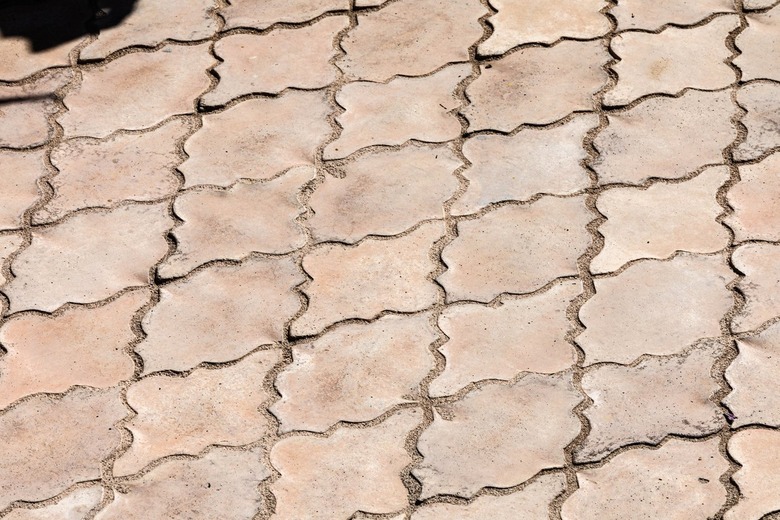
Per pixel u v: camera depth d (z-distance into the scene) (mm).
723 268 3957
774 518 3311
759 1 4914
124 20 5016
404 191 4281
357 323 3875
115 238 4184
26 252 4152
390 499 3426
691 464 3449
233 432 3609
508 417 3598
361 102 4613
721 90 4555
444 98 4613
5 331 3918
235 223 4211
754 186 4203
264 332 3869
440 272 4008
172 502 3455
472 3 5008
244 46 4875
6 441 3625
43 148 4520
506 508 3385
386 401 3658
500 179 4297
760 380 3629
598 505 3377
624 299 3889
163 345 3850
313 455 3537
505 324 3842
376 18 4965
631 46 4762
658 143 4375
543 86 4629
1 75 4812
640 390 3633
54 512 3451
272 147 4469
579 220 4141
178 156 4457
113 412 3680
